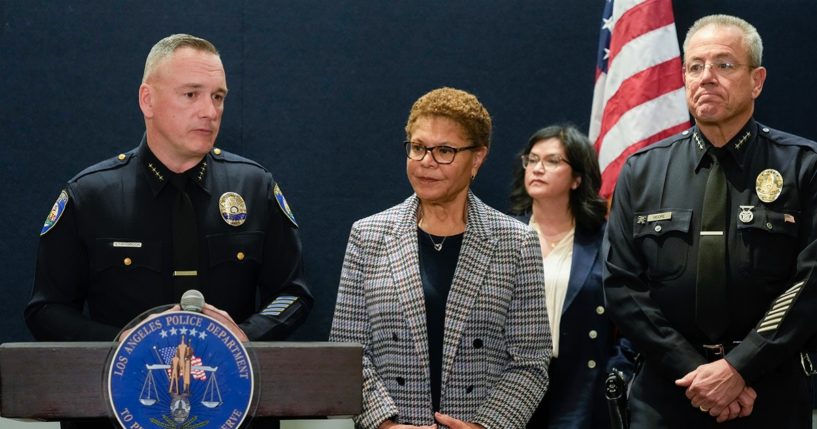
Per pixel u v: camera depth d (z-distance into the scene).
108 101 5.65
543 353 3.60
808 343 3.88
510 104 5.88
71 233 3.56
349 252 3.70
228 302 3.62
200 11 5.71
